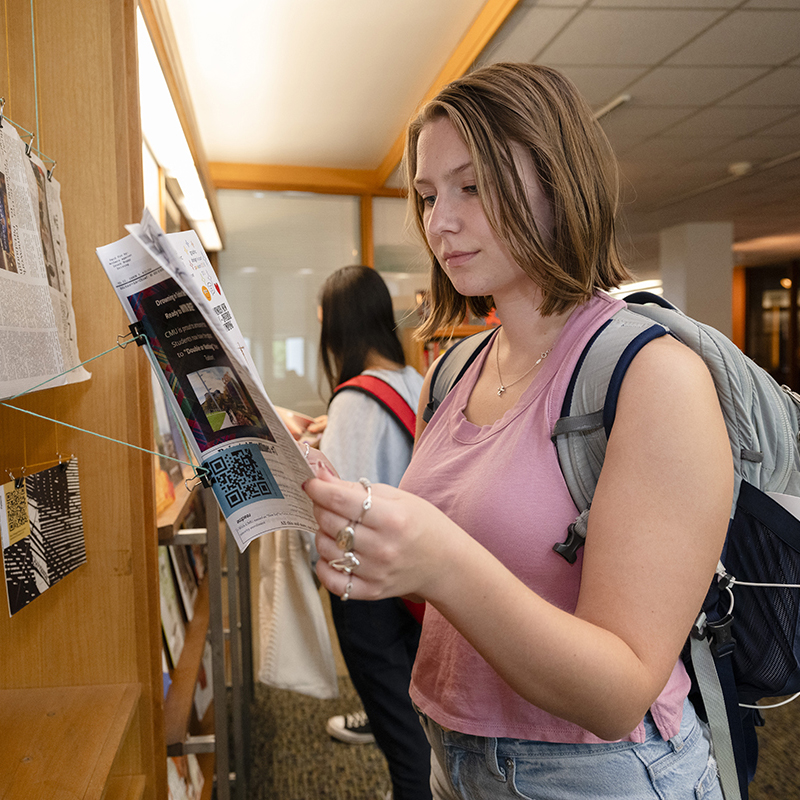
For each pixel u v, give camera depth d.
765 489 0.77
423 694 0.86
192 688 1.37
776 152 4.66
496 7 2.70
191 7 2.81
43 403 1.06
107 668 1.11
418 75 3.47
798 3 2.64
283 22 2.94
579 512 0.70
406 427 1.67
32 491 0.91
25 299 0.77
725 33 2.88
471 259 0.77
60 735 0.92
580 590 0.63
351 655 1.53
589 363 0.70
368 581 0.53
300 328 5.17
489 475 0.75
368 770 2.13
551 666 0.55
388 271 5.24
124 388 1.09
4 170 0.75
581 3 2.62
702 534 0.59
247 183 4.96
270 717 2.49
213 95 3.68
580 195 0.74
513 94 0.71
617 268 0.83
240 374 0.53
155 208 2.39
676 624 0.58
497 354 0.92
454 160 0.75
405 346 4.72
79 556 1.05
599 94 3.56
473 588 0.55
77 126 1.05
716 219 7.08
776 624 0.76
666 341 0.68
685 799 0.72
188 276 0.49
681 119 3.96
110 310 1.08
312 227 5.16
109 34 1.05
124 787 1.07
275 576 1.86
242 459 0.65
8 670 1.09
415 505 0.54
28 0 1.03
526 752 0.74
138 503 1.10
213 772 1.89
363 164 4.98
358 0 2.78
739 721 0.77
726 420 0.75
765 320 11.49
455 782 0.81
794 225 7.56
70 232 1.06
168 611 1.52
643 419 0.62
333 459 1.63
